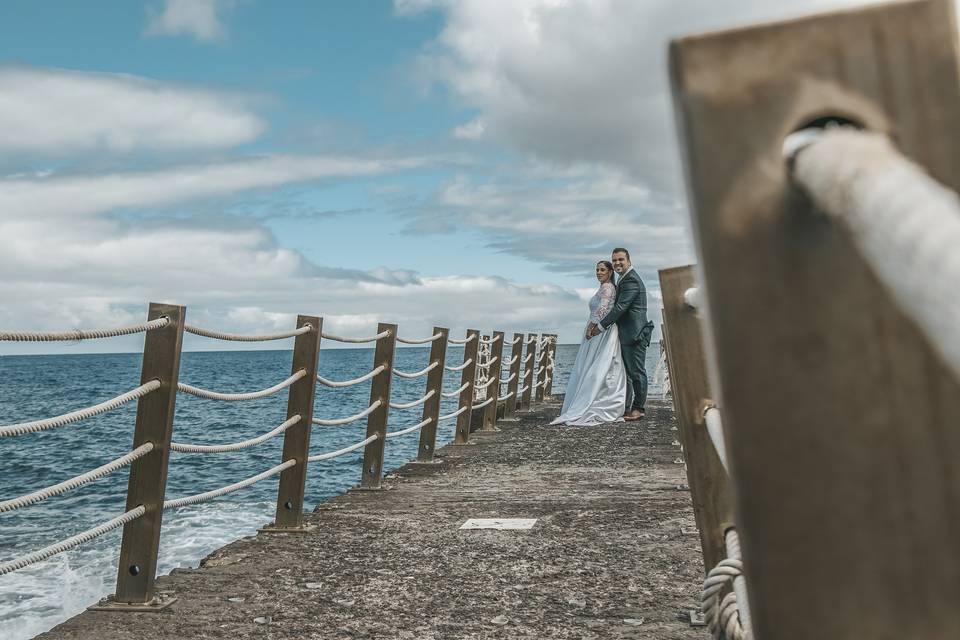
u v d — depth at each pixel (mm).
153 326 3285
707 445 1506
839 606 343
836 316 340
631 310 10992
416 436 20031
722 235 345
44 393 71750
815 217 338
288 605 3225
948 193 260
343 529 4637
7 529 9742
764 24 341
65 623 3023
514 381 12352
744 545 351
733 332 346
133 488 3271
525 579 3553
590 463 7152
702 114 344
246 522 7918
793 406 343
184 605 3229
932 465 335
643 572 3609
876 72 330
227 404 44219
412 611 3143
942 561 335
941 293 220
